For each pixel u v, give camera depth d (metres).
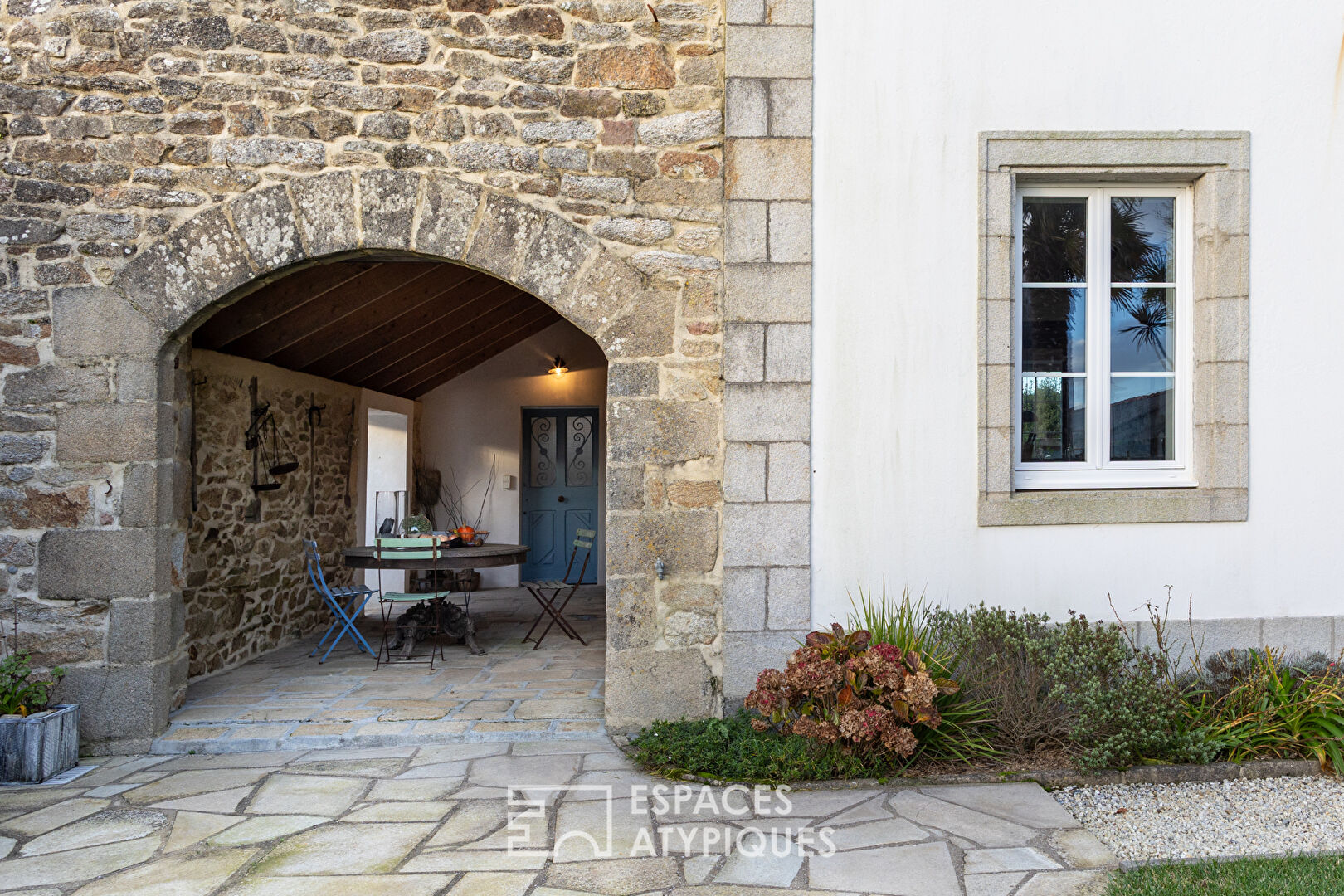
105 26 3.63
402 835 2.78
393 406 7.68
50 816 2.96
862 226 3.75
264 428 5.32
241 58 3.66
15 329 3.62
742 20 3.72
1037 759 3.33
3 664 3.38
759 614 3.71
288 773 3.34
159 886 2.45
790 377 3.72
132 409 3.65
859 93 3.75
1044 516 3.76
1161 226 4.03
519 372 8.46
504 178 3.73
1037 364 4.00
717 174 3.77
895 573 3.76
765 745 3.34
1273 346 3.84
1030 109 3.80
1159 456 4.04
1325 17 3.86
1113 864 2.55
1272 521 3.83
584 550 8.55
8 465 3.62
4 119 3.63
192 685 4.48
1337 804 3.02
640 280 3.74
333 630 5.84
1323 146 3.86
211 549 4.69
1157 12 3.82
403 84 3.70
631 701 3.71
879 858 2.60
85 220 3.64
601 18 3.75
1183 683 3.71
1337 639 3.83
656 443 3.73
